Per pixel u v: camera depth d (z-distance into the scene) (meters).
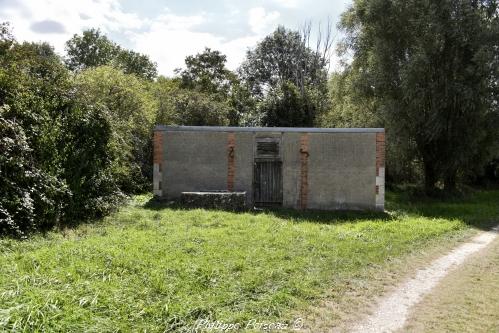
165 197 16.75
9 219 8.73
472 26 21.28
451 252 10.48
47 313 4.75
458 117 22.56
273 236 10.12
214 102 29.78
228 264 7.52
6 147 9.27
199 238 9.44
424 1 21.69
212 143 16.75
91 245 8.20
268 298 6.20
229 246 8.89
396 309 6.34
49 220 10.13
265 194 16.69
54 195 10.35
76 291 5.54
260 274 7.14
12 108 10.02
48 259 6.97
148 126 19.67
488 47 21.05
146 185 19.03
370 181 16.28
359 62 25.78
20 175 9.46
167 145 16.80
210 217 12.57
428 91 21.92
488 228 14.57
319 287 7.03
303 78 48.78
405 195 23.39
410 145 23.44
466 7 21.34
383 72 23.09
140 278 6.48
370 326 5.68
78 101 12.10
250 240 9.60
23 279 5.68
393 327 5.67
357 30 25.91
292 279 7.13
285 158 16.55
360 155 16.30
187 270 6.94
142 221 11.39
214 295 6.09
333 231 11.53
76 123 11.75
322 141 16.42
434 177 24.42
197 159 16.75
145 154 19.92
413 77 21.56
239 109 39.50
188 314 5.39
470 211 18.08
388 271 8.34
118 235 9.48
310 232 11.01
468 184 32.69
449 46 21.97
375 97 24.44
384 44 23.08
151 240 9.02
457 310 6.37
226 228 10.95
